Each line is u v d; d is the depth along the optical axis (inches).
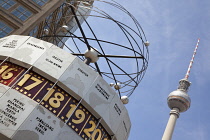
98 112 1004.6
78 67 1031.0
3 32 1681.8
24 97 917.2
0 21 1707.7
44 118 900.6
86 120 978.7
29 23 1775.3
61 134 905.5
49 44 1043.9
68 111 954.1
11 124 860.6
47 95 946.7
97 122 1005.8
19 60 992.9
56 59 1018.1
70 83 988.6
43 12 1867.6
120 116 1076.5
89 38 1118.4
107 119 1023.6
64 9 2049.7
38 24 1855.3
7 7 1775.3
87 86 1015.6
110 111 1042.7
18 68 993.5
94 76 1046.4
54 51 1031.6
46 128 890.1
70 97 983.6
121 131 1074.1
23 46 1032.2
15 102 901.2
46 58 1008.9
